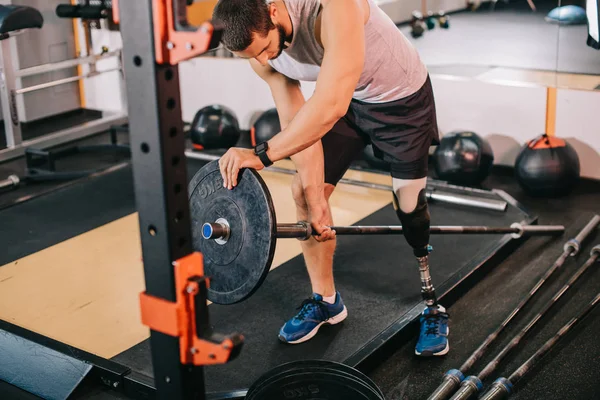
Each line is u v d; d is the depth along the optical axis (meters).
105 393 2.29
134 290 2.88
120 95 5.29
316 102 1.82
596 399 2.21
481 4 8.02
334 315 2.52
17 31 4.35
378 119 2.26
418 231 2.42
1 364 2.43
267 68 2.24
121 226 3.53
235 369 2.32
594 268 3.06
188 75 5.12
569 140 3.98
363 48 1.86
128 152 4.78
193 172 4.20
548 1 7.95
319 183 2.25
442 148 3.92
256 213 1.85
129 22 1.21
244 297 1.94
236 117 4.54
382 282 2.88
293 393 1.99
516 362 2.43
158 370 1.39
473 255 3.11
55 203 3.84
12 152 4.62
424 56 5.98
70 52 5.39
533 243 3.35
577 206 3.74
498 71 5.29
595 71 5.12
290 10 1.92
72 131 4.98
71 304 2.79
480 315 2.74
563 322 2.67
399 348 2.52
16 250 3.28
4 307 2.77
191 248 1.33
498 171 4.26
